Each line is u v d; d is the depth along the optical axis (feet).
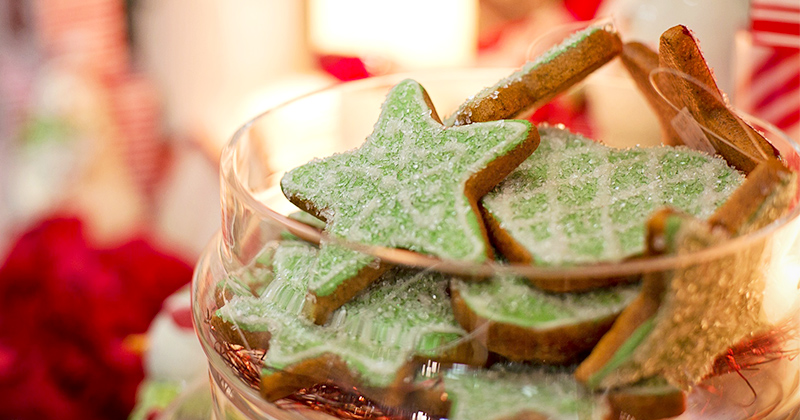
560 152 1.65
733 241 1.43
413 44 3.65
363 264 1.50
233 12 4.12
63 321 2.14
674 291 1.41
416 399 1.48
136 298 2.23
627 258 1.46
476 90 1.91
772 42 2.05
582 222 1.51
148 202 4.04
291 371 1.51
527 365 1.47
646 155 1.63
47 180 3.70
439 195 1.53
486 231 1.52
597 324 1.44
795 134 2.10
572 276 1.43
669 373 1.46
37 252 2.22
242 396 1.59
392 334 1.49
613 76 1.89
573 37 1.69
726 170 1.60
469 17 3.55
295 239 1.54
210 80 4.22
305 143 1.82
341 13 3.83
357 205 1.57
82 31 4.01
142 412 1.98
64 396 2.13
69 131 3.75
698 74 1.61
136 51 4.23
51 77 3.84
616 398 1.45
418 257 1.47
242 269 1.60
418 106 1.65
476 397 1.46
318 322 1.52
